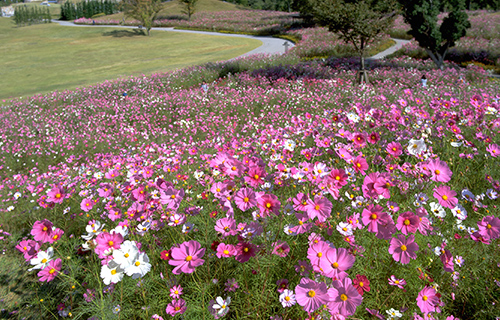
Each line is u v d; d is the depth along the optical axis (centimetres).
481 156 379
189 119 1170
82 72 3020
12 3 16638
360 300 133
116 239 185
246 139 676
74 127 1296
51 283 331
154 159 671
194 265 163
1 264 385
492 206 274
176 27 6875
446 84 1443
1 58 3988
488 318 192
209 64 2505
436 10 1969
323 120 450
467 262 208
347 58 2406
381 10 1623
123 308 209
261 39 4612
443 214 220
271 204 191
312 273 184
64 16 10338
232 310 209
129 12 5606
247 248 180
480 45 2470
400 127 428
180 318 203
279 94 1317
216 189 230
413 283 201
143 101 1454
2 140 1103
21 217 475
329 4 1612
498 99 556
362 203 249
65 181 533
